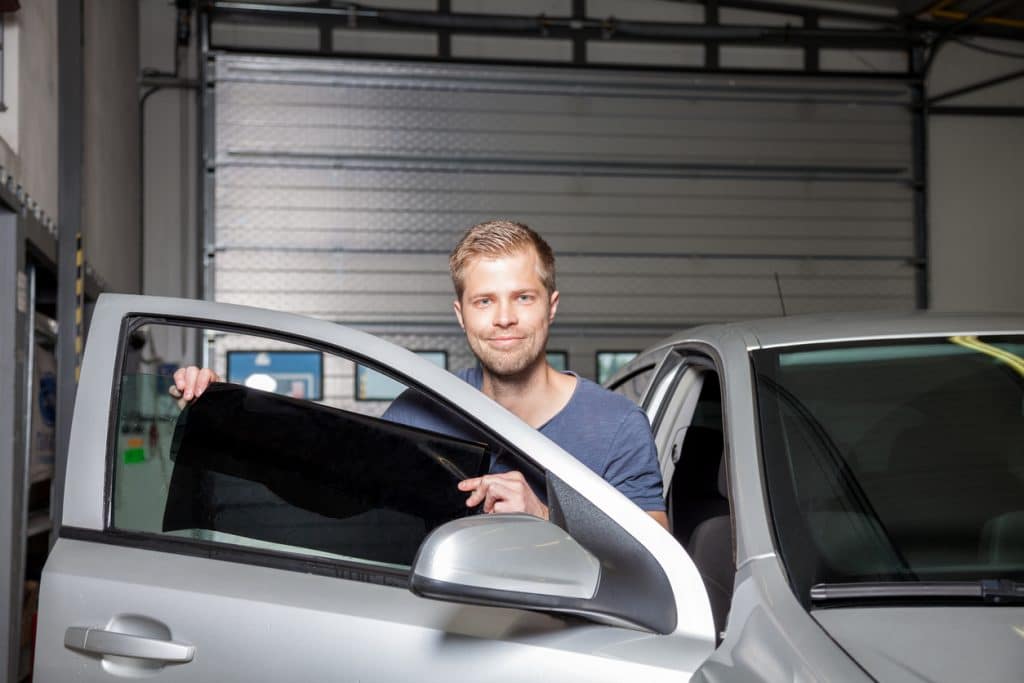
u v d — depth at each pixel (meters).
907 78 10.66
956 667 1.20
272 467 1.55
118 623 1.47
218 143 9.66
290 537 1.51
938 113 10.82
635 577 1.32
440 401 1.48
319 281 9.77
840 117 10.59
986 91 10.88
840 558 1.47
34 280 4.16
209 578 1.48
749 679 1.21
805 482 1.59
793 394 1.76
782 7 10.65
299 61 9.78
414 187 9.93
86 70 5.82
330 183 9.80
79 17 4.70
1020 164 10.90
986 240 10.83
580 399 1.80
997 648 1.25
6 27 3.79
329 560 1.48
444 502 1.45
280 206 9.73
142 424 1.59
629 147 10.27
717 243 10.34
